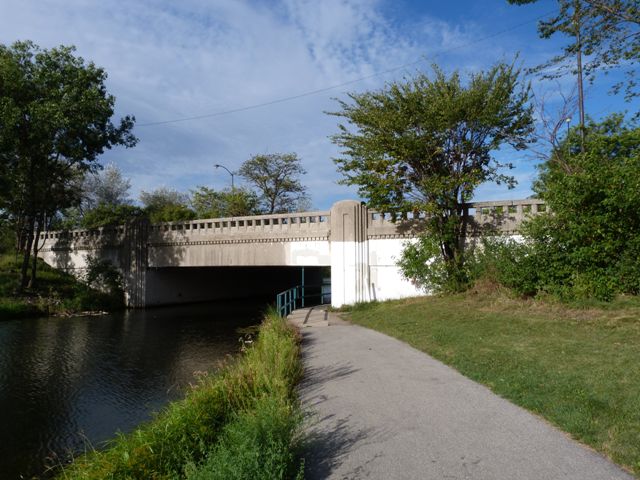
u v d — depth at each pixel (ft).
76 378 46.55
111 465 16.74
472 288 57.82
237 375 25.44
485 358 31.01
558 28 51.26
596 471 15.57
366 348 39.50
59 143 96.07
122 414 36.01
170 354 56.85
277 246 85.40
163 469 16.67
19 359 55.16
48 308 95.66
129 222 109.91
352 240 72.74
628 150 56.80
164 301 111.24
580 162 48.44
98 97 96.32
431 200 62.54
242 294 135.95
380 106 64.95
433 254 62.59
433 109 58.65
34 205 103.65
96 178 198.49
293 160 159.63
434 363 32.35
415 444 18.78
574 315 40.09
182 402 23.94
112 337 69.15
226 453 15.30
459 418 21.36
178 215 148.46
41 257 133.08
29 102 91.35
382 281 71.31
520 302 47.75
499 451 17.61
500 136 60.80
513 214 60.80
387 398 25.12
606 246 43.55
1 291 98.68
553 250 48.47
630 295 42.55
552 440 18.30
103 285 111.45
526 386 24.57
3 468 27.73
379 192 63.10
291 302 75.10
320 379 30.73
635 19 47.34
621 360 26.61
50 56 95.45
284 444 16.96
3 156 93.50
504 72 59.11
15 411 37.06
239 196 145.69
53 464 28.12
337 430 20.97
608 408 20.22
